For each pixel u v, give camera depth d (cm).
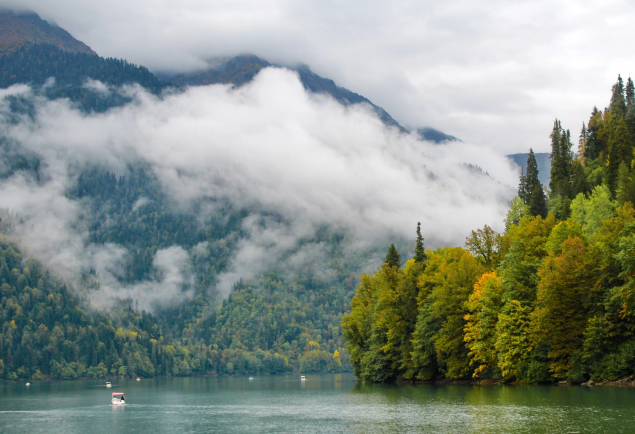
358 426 7006
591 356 8625
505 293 9750
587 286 8731
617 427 5722
